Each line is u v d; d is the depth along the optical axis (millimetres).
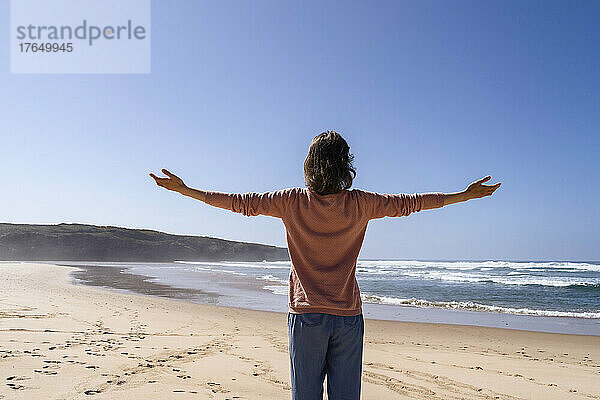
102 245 75938
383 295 17781
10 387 4078
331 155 2152
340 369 2080
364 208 2152
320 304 2039
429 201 2188
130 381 4500
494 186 2234
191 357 5867
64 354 5461
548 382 5453
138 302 12953
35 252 69812
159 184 2131
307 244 2139
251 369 5348
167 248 84000
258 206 2145
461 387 5094
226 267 50719
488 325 10562
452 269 44312
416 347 7754
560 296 17547
